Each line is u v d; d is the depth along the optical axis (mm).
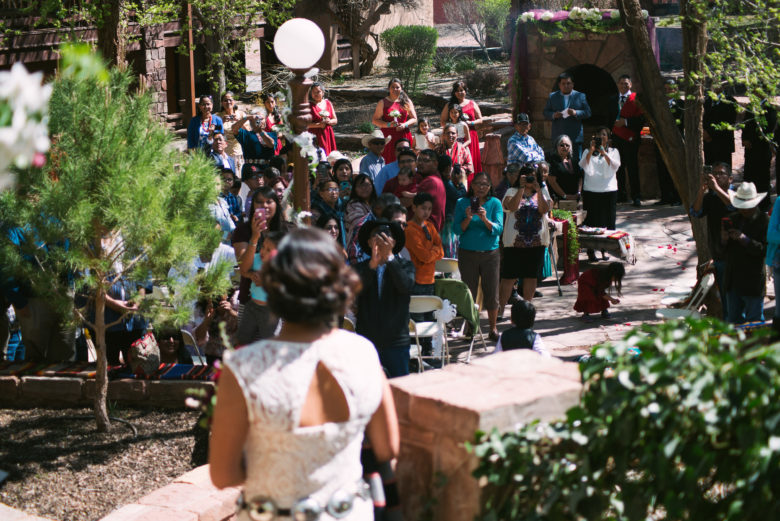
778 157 14281
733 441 2701
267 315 6969
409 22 29953
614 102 19203
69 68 2461
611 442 2762
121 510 4645
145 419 6879
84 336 8148
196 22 21031
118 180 5828
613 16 15867
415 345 8898
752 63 9875
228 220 10547
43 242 6285
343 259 2578
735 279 8922
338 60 27375
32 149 2191
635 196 15734
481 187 9734
